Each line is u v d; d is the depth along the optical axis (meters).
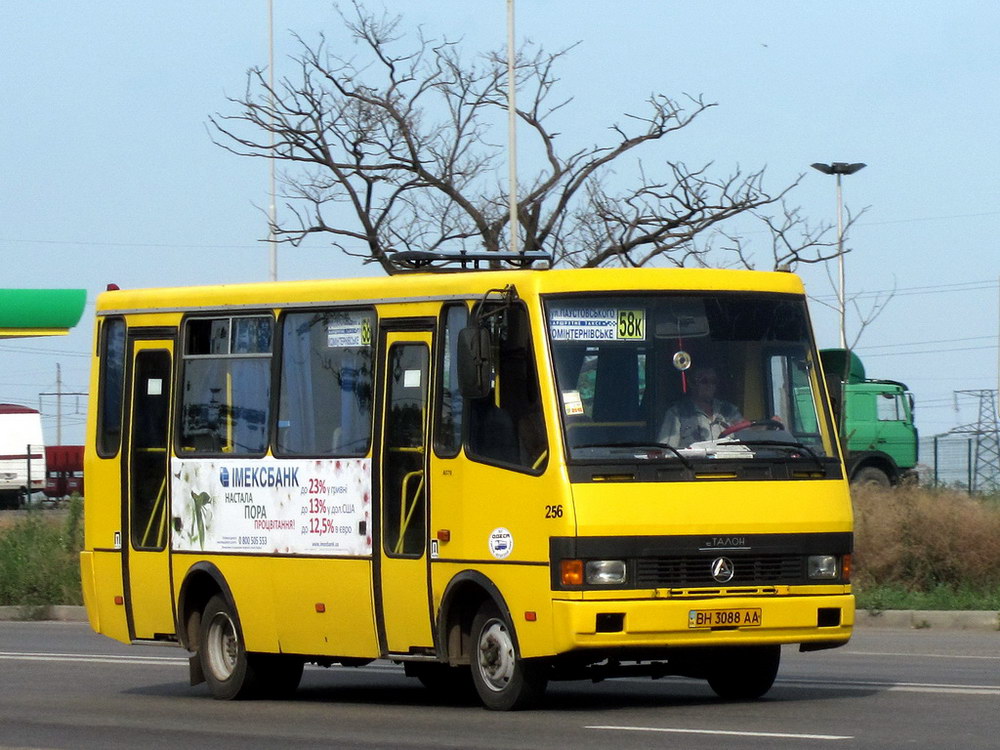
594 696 23.33
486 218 52.22
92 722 21.83
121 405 26.30
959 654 28.80
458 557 21.17
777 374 21.31
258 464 24.08
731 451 20.58
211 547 24.70
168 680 27.98
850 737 17.56
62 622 42.41
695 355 20.91
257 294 24.45
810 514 20.64
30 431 110.19
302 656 24.39
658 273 21.08
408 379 22.20
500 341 20.80
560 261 51.91
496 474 20.70
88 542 26.80
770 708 20.69
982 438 61.12
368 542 22.47
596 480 19.92
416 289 22.22
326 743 18.81
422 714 21.61
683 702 22.02
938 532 37.34
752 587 20.25
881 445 62.16
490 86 52.44
